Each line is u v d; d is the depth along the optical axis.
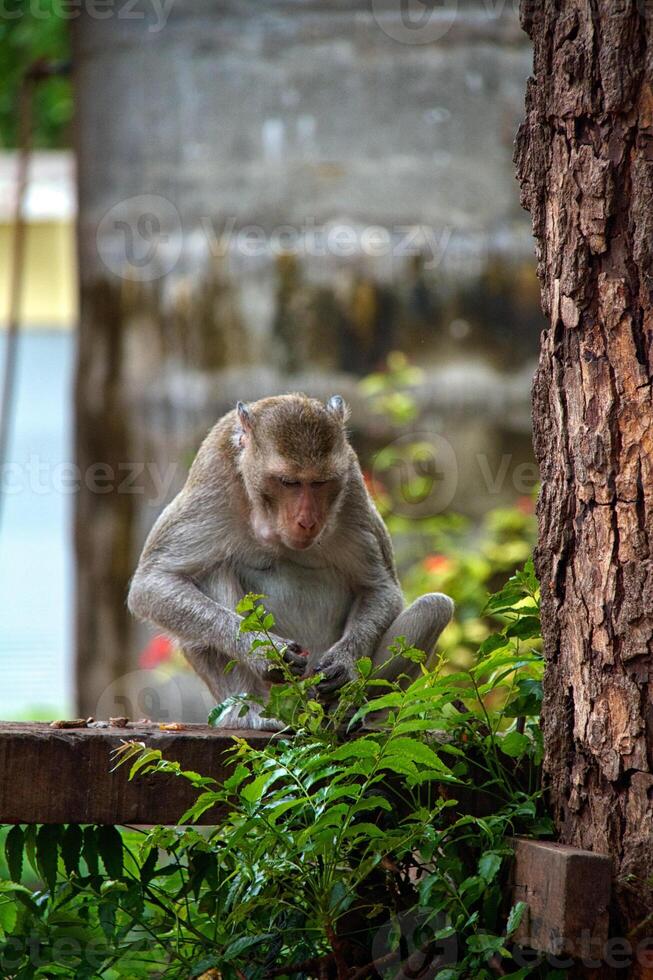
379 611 10.72
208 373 17.53
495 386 17.20
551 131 7.57
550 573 7.60
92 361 18.33
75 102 18.58
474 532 17.11
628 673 7.07
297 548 10.05
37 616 36.34
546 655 7.63
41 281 29.03
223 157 17.14
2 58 28.19
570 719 7.47
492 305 17.17
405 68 16.80
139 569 10.88
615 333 7.17
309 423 10.19
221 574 10.82
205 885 8.71
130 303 17.91
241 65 16.95
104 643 18.86
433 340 17.19
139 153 17.53
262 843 7.19
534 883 7.07
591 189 7.22
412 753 6.93
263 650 9.37
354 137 16.88
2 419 20.67
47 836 8.00
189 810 7.26
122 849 8.18
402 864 7.87
